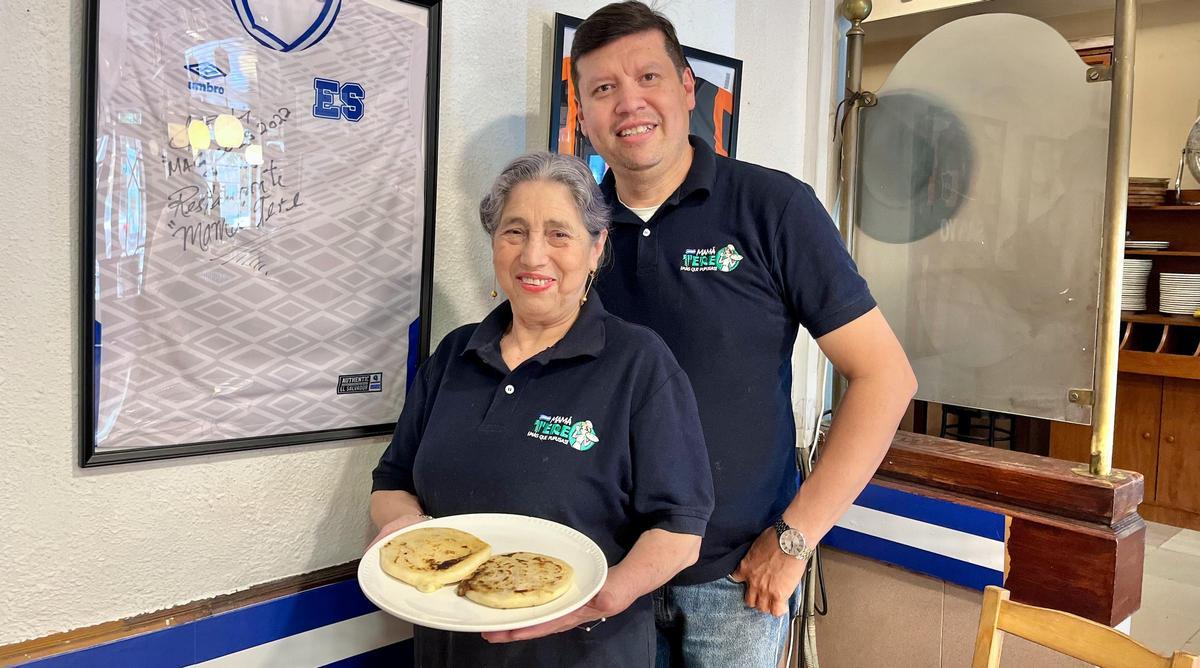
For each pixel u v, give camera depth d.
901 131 2.04
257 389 1.24
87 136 1.05
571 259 1.10
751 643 1.35
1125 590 1.64
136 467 1.15
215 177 1.17
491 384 1.16
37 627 1.08
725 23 1.92
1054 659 1.72
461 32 1.45
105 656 1.11
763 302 1.32
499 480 1.11
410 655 1.45
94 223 1.07
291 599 1.29
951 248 1.96
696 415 1.13
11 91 1.01
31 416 1.06
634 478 1.09
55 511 1.08
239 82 1.18
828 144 2.21
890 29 2.12
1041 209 1.79
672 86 1.30
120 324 1.10
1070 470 1.75
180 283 1.15
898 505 1.95
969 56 1.90
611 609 0.95
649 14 1.30
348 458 1.37
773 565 1.28
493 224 1.16
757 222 1.30
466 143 1.48
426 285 1.41
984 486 1.82
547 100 1.60
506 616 0.89
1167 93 3.93
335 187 1.29
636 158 1.30
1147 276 3.97
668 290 1.34
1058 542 1.68
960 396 1.97
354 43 1.29
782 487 1.37
